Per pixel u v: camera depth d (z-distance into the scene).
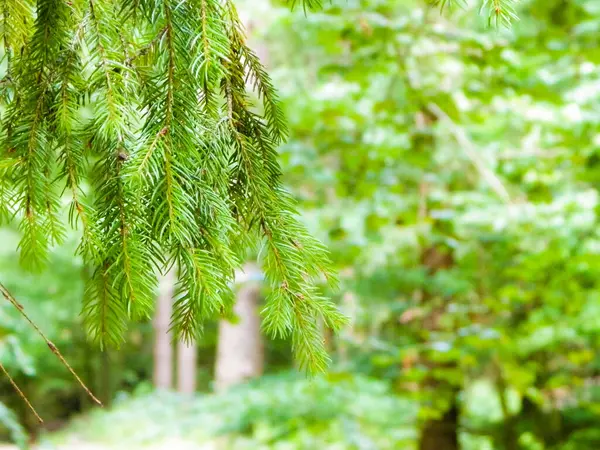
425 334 5.12
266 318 1.19
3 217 1.25
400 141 5.46
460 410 6.84
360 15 3.88
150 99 1.11
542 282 5.55
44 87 1.15
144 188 1.09
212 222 1.11
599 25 4.12
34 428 10.80
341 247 5.35
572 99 4.53
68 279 9.50
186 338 1.20
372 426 6.01
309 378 1.21
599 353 7.21
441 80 4.96
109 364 13.19
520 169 5.45
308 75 6.00
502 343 4.82
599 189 5.56
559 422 7.65
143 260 1.07
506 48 3.77
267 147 1.25
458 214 5.59
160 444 9.24
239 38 1.23
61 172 1.14
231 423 6.11
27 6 1.34
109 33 1.14
